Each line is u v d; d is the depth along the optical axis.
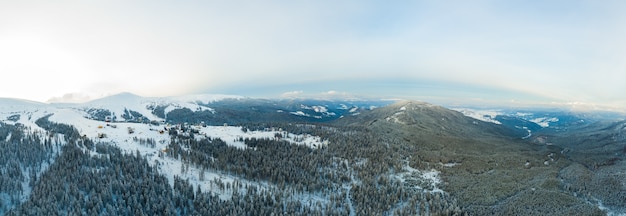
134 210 160.50
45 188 156.88
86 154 196.62
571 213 174.25
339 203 199.88
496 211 186.12
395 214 187.62
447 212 183.25
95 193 161.12
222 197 190.88
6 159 175.38
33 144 194.88
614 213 180.12
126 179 180.25
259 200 187.00
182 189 183.62
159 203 167.25
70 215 143.12
